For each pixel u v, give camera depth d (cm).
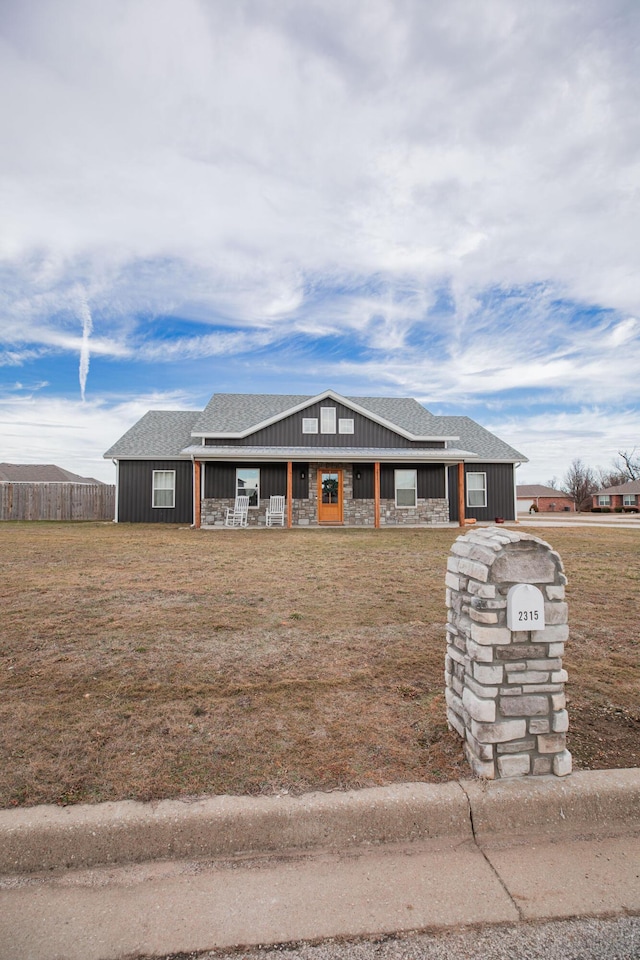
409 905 170
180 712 287
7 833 189
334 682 332
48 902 171
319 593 586
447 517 1717
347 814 204
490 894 176
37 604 521
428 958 150
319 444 1708
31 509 1809
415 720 279
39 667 354
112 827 192
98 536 1195
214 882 181
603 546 1030
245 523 1575
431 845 202
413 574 711
